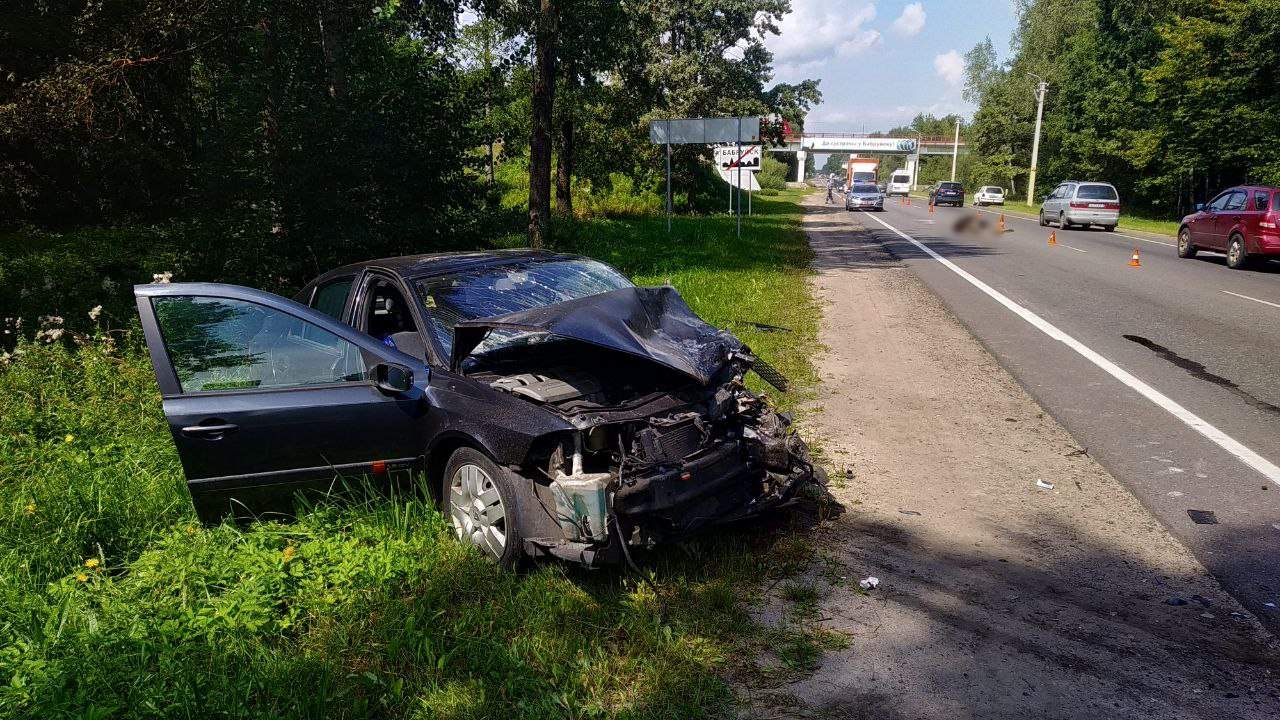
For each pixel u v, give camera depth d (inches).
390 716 111.0
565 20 670.5
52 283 378.6
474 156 491.2
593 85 740.7
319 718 108.1
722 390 158.9
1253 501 179.8
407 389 154.7
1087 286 539.2
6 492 182.7
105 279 383.2
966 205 2412.6
